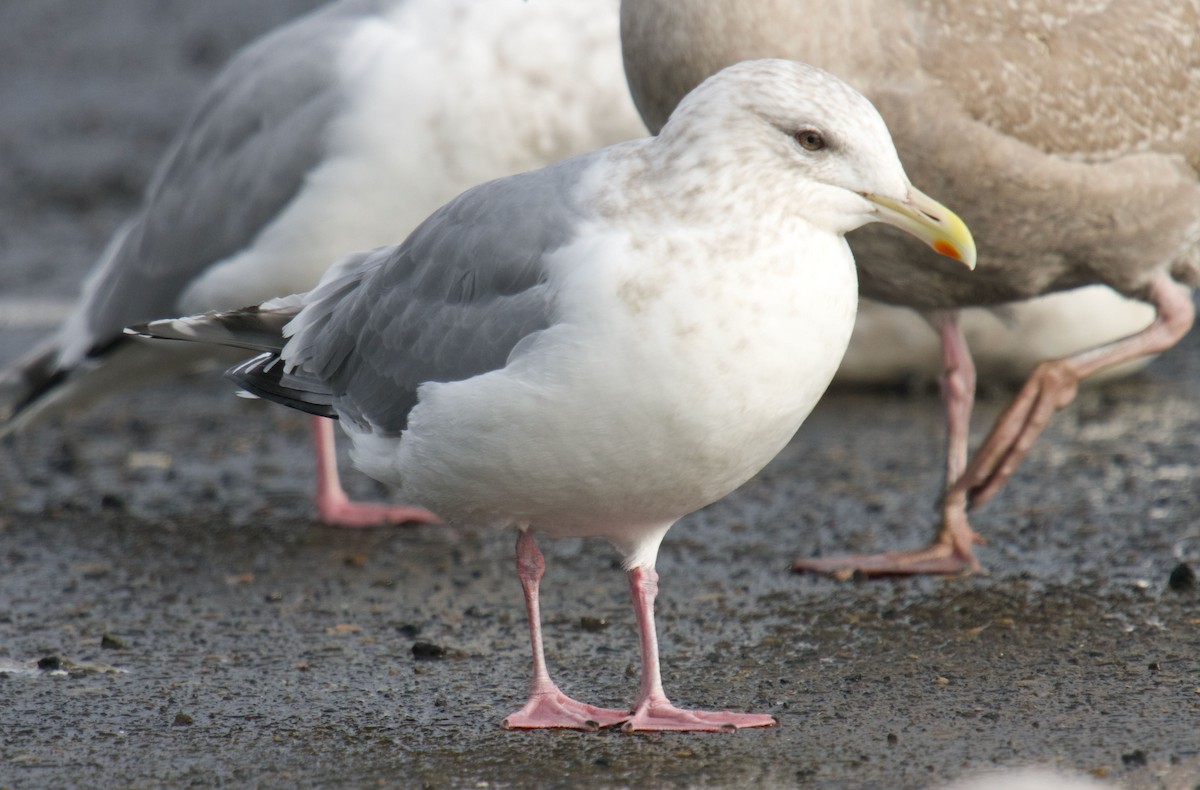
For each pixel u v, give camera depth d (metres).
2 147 27.44
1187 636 9.30
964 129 10.04
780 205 7.62
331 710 8.56
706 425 7.63
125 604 10.52
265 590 10.81
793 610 10.09
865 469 13.51
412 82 12.59
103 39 33.69
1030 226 10.40
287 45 13.18
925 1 10.01
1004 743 7.83
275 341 9.27
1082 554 11.00
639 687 8.87
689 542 11.66
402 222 12.88
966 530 10.90
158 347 13.45
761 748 7.87
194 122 13.70
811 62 9.94
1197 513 11.83
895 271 10.70
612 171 7.88
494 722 8.35
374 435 8.69
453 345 8.18
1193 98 10.44
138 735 8.22
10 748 8.05
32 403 13.94
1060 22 10.14
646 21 10.20
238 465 14.30
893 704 8.45
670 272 7.49
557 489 7.96
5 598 10.64
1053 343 15.33
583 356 7.53
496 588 10.78
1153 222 10.53
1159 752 7.64
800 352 7.63
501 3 12.71
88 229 23.17
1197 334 18.05
